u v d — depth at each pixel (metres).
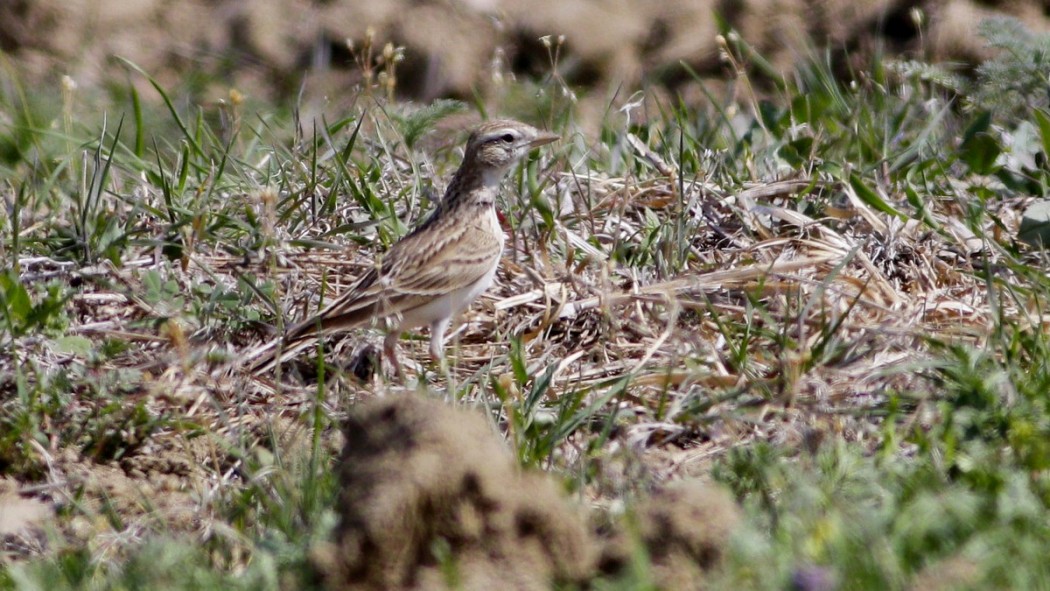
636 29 23.14
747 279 12.21
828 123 15.80
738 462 9.41
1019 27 16.09
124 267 12.73
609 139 16.03
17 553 9.37
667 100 22.44
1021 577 7.52
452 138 18.98
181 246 12.63
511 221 13.40
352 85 22.59
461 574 7.58
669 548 7.64
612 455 9.89
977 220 12.97
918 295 12.26
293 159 14.43
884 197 13.73
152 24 22.86
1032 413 9.59
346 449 8.28
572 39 22.91
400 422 8.01
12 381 10.97
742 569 7.52
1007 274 12.51
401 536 7.63
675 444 10.38
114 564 8.85
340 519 7.93
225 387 11.30
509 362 11.41
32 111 19.56
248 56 22.83
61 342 11.23
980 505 8.30
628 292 12.35
